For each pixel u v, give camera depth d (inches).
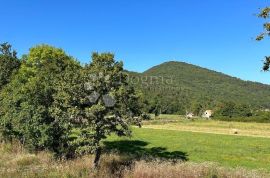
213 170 901.8
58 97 966.4
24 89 1220.5
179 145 1569.9
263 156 1325.0
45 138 1139.9
